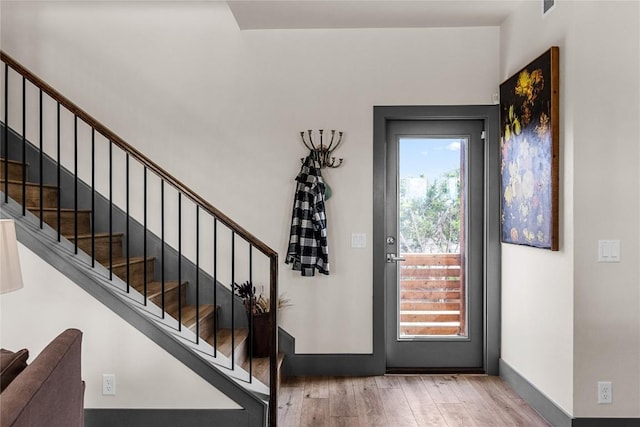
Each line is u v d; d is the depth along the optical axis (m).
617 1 2.75
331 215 3.94
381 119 3.92
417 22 3.80
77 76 3.91
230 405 2.75
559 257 2.91
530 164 3.20
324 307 3.94
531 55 3.29
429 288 4.05
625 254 2.74
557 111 2.88
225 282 3.92
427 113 3.91
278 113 3.93
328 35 3.94
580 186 2.74
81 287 2.74
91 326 2.75
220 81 3.93
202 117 3.93
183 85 3.93
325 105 3.93
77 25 3.91
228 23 3.93
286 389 3.60
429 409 3.22
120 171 3.90
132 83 3.92
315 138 3.93
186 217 3.92
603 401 2.75
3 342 2.73
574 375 2.76
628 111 2.74
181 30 3.94
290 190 3.93
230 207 3.93
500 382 3.75
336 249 3.94
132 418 2.75
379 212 3.93
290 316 3.94
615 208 2.74
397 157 4.06
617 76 2.74
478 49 3.90
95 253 3.38
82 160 3.90
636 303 2.74
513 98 3.49
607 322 2.75
